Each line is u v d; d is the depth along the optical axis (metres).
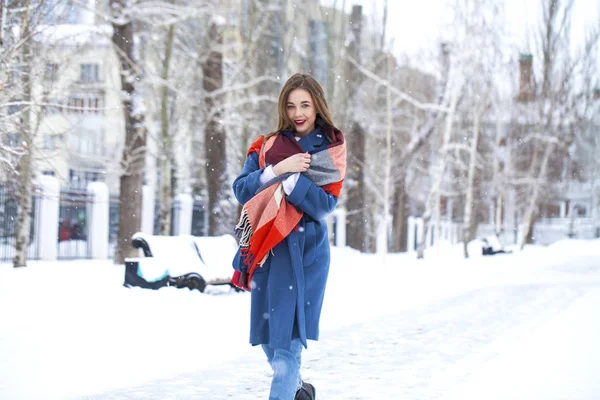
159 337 7.25
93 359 6.11
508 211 48.69
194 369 5.87
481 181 39.91
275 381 3.56
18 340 6.79
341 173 3.75
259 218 3.67
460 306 10.79
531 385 5.29
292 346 3.69
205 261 11.55
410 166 33.88
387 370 5.98
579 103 43.00
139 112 17.41
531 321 9.12
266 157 3.79
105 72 23.03
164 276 10.80
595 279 16.12
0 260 19.23
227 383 5.39
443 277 16.31
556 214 63.22
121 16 16.77
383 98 28.86
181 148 29.14
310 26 25.72
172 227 24.42
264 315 3.73
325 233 3.84
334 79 26.05
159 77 19.88
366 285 13.77
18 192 12.86
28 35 9.42
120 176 17.56
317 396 5.03
